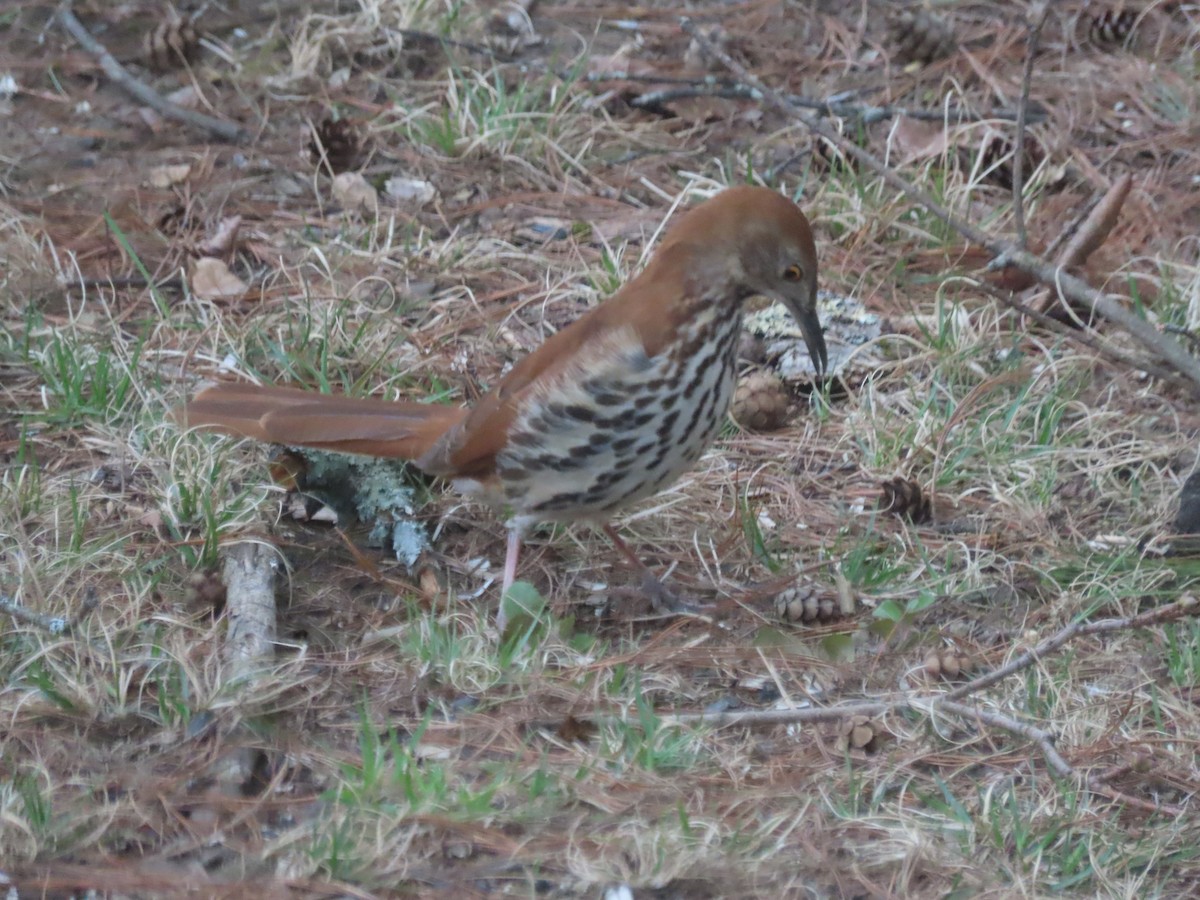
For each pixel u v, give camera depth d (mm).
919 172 13266
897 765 7727
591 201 13102
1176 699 8234
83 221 12406
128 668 7961
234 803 7066
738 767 7602
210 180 13023
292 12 15453
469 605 8969
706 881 6781
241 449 9852
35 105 13891
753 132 14188
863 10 16031
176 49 14484
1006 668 8031
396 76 14625
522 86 13711
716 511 9992
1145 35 15836
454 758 7543
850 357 11297
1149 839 7219
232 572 8773
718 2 16266
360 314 11414
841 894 6781
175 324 11117
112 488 9539
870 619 8922
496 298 11852
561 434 8211
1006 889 6816
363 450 8875
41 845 6703
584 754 7555
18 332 10945
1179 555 9578
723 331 8281
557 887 6723
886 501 10000
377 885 6613
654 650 8578
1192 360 10648
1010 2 16359
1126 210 13133
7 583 8523
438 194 13055
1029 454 10430
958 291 12250
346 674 8195
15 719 7543
